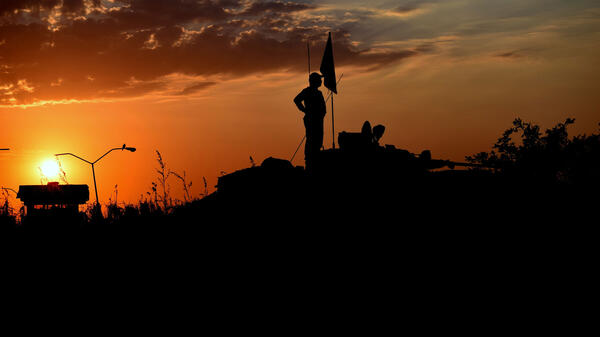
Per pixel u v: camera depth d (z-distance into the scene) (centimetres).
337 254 975
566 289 789
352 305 791
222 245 1071
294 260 969
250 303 827
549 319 716
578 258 885
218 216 1217
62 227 1333
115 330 770
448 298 790
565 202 1155
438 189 1264
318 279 885
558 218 1064
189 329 762
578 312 728
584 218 1052
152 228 1189
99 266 1020
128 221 1247
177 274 955
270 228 1130
